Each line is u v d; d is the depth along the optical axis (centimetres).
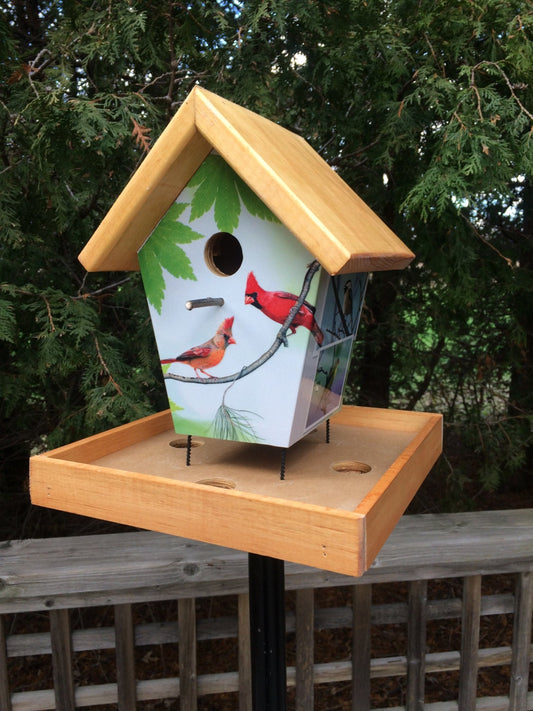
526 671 223
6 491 301
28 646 205
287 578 201
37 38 287
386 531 96
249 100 222
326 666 216
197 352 114
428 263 241
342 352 130
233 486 109
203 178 108
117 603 196
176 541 202
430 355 318
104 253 111
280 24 182
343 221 101
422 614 216
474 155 170
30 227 231
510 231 311
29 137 208
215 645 298
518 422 296
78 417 231
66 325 204
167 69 236
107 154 209
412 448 119
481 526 209
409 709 221
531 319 309
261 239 105
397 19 226
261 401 109
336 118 228
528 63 176
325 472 118
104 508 106
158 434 150
